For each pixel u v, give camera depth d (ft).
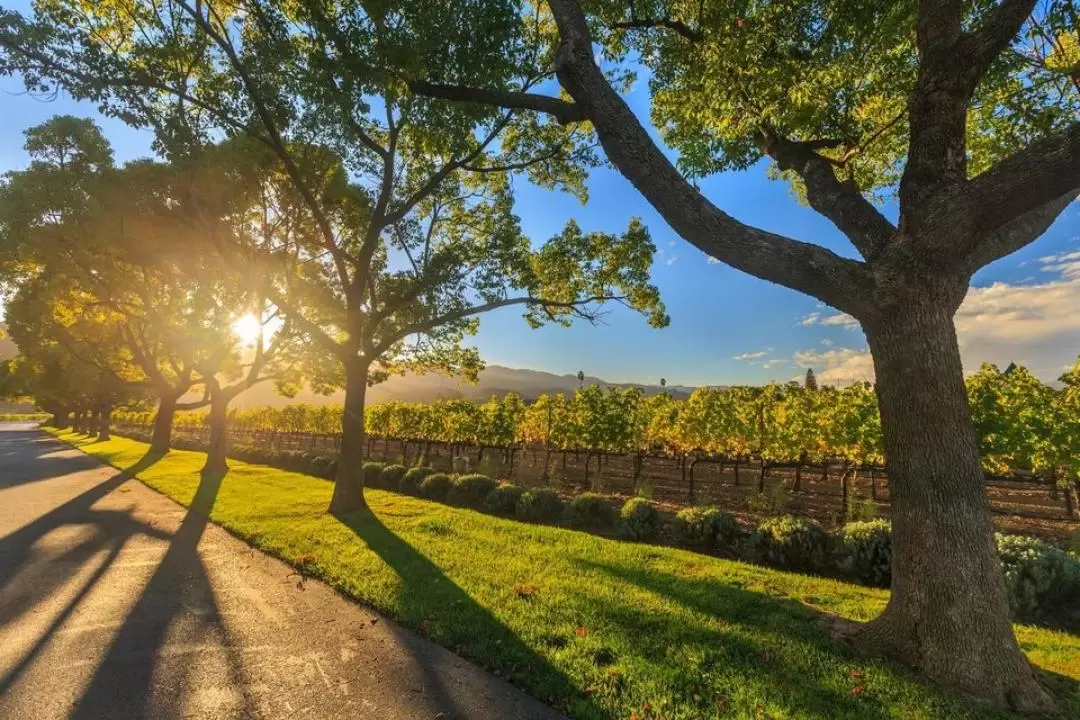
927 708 10.78
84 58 23.95
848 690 11.48
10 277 56.90
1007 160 11.43
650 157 15.44
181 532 28.43
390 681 12.27
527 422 70.33
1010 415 35.88
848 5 18.51
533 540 26.20
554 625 15.12
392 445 121.90
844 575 21.56
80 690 11.81
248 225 44.19
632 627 14.97
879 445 40.75
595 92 16.24
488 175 41.47
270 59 24.81
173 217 43.70
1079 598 17.22
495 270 37.24
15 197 46.26
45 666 12.97
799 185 30.25
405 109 23.18
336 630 15.34
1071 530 31.81
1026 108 18.75
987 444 35.86
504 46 22.21
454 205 42.86
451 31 20.53
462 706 11.18
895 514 13.15
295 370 67.36
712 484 55.57
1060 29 16.40
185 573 20.95
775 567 23.29
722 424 55.72
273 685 12.07
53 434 166.50
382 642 14.49
